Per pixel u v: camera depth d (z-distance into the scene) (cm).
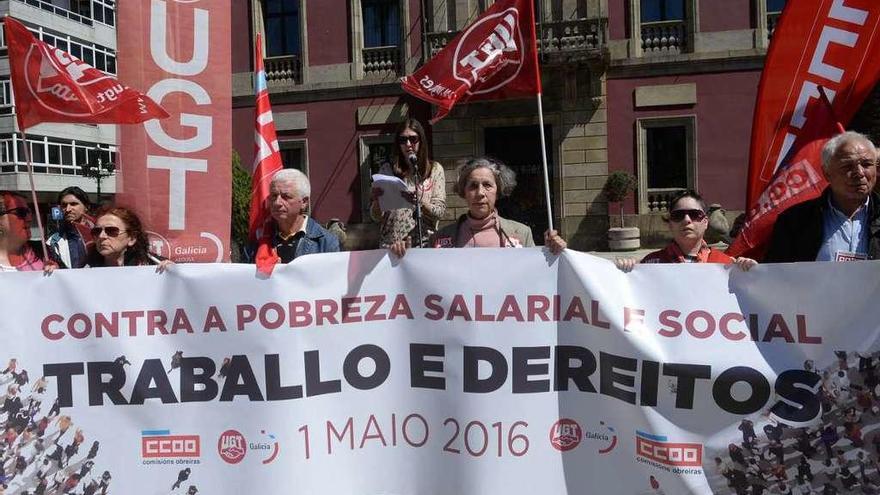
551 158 1802
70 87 350
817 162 356
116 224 344
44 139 3491
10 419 300
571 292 294
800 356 273
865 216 307
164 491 299
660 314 285
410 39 1841
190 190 405
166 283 302
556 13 1755
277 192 354
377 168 1894
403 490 301
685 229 332
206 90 405
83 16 3797
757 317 278
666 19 1750
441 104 372
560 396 294
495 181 344
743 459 275
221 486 298
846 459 268
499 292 297
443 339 301
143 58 395
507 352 296
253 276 300
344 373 303
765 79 371
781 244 323
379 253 304
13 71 353
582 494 290
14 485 300
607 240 1755
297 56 1912
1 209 383
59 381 301
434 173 461
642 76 1745
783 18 367
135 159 398
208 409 299
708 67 1711
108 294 302
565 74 1758
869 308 265
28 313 302
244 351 300
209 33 404
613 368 287
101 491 301
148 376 300
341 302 303
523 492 293
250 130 1945
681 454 279
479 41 372
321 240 366
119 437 300
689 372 279
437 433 300
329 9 1881
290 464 297
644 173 1750
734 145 1706
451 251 300
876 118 1163
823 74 361
